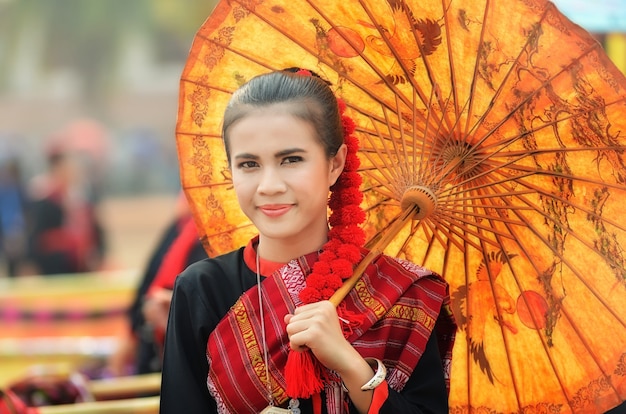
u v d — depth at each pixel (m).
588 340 4.75
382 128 4.80
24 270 20.53
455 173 4.71
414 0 4.52
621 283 4.61
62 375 7.87
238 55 4.85
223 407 4.21
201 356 4.31
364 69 4.77
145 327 8.77
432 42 4.58
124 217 37.84
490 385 4.97
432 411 4.24
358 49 4.74
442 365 4.44
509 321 4.89
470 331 4.96
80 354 10.72
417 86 4.70
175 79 51.19
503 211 4.76
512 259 4.82
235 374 4.18
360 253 4.36
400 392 4.23
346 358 4.01
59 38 49.75
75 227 20.12
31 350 10.75
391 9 4.58
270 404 4.14
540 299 4.82
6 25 49.31
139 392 7.87
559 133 4.54
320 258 4.26
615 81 4.26
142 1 49.78
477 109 4.61
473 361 4.98
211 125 4.93
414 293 4.32
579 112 4.44
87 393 7.61
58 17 49.47
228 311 4.30
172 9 50.12
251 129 4.11
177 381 4.29
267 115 4.11
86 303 12.14
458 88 4.61
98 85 50.38
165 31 50.81
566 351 4.80
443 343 4.50
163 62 51.34
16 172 23.19
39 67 50.00
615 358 4.70
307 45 4.80
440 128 4.69
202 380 4.32
